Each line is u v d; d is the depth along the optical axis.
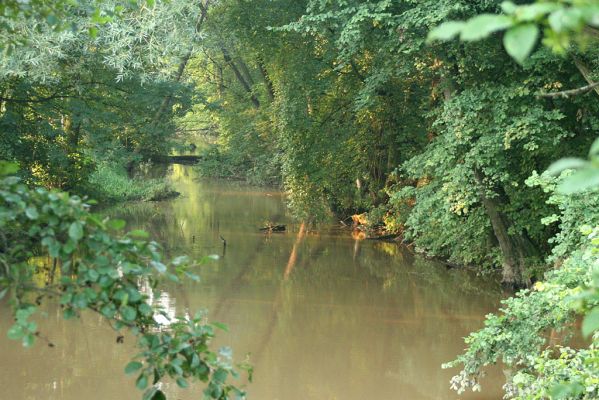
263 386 10.75
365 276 18.41
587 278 7.82
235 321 13.83
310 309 14.98
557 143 15.12
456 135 15.48
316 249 21.89
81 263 2.91
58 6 3.84
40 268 3.53
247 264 19.23
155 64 20.31
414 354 12.31
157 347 3.08
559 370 7.37
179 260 3.11
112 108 25.97
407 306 15.50
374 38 17.41
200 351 3.21
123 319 3.07
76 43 19.41
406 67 17.30
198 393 10.38
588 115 15.23
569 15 1.45
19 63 15.39
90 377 10.69
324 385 10.88
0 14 3.62
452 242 20.02
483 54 15.39
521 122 14.52
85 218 2.88
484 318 14.65
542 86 15.20
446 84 16.48
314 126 23.09
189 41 20.34
